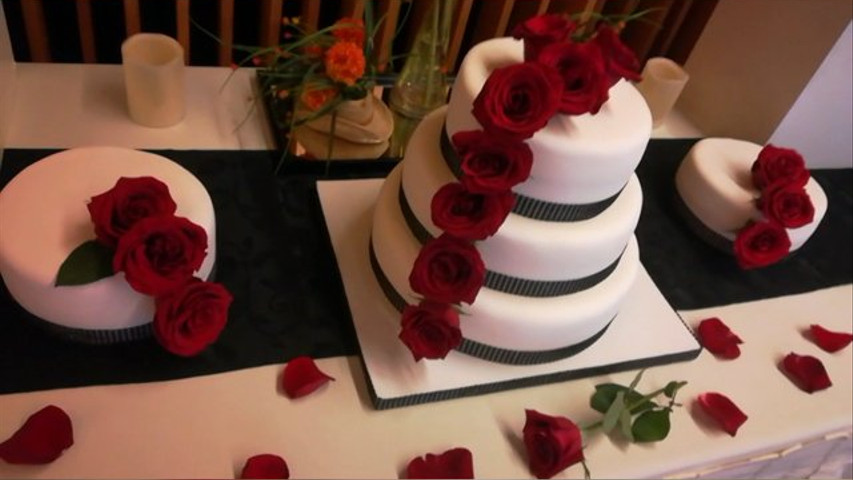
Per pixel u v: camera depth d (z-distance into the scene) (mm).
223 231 904
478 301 750
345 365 810
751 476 917
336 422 761
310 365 774
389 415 783
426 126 810
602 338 898
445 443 773
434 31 1056
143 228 662
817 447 934
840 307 1099
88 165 778
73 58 1305
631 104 740
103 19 1287
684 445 841
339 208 946
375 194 985
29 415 689
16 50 1221
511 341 784
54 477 655
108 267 685
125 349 756
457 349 821
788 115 1220
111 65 1087
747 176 1114
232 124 1055
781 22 1193
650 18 1427
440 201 662
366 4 1004
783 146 1284
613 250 767
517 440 795
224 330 802
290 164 991
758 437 876
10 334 739
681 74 1265
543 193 698
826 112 1254
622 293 823
